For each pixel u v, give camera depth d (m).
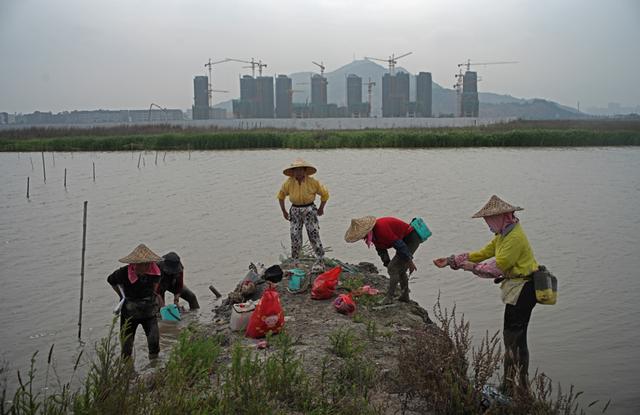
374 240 9.53
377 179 29.67
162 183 29.33
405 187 26.56
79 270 13.40
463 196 23.84
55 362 8.44
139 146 54.56
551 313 10.30
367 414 5.88
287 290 10.55
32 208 22.23
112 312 10.59
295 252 11.92
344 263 12.14
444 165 36.94
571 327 9.62
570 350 8.71
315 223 11.59
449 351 6.56
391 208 21.06
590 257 14.09
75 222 19.28
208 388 6.29
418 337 6.84
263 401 5.75
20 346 9.03
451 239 16.09
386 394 6.59
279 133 58.22
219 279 12.78
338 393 6.43
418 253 14.62
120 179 31.33
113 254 14.89
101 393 5.54
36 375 7.98
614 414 6.85
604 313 10.25
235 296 10.59
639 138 54.16
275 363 6.48
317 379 6.84
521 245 6.84
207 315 10.59
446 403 6.11
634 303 10.73
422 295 11.34
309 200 11.52
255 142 54.75
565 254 14.40
